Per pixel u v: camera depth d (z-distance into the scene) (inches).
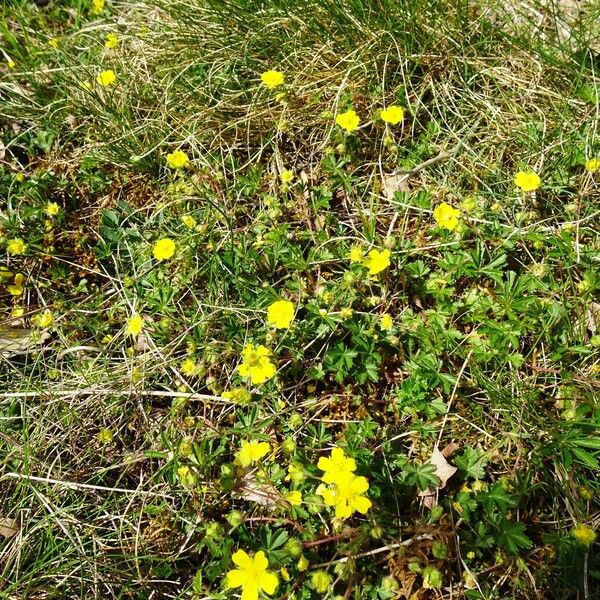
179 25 17.9
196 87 17.0
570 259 12.5
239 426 11.7
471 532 10.1
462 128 15.2
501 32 15.8
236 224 14.9
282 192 14.9
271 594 9.0
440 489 10.9
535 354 12.1
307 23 16.5
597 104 14.4
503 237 13.0
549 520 10.6
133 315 13.7
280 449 11.1
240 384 12.3
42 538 11.5
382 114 14.2
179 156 14.1
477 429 11.4
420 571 9.2
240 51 17.0
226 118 16.6
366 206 14.7
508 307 12.0
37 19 20.9
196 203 15.3
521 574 9.9
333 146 15.6
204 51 17.6
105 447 12.6
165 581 10.7
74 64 18.7
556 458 10.6
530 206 13.8
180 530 11.3
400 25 16.1
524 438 11.1
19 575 11.2
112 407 12.8
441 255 13.5
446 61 16.3
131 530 11.5
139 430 12.7
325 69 16.6
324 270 13.8
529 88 15.7
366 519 10.2
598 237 13.0
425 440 11.5
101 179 16.4
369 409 12.1
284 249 13.6
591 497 10.1
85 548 11.4
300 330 12.5
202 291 14.0
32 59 19.0
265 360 10.7
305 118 16.2
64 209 16.2
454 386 11.8
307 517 10.2
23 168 16.7
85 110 17.4
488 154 15.0
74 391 12.8
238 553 8.5
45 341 14.2
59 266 15.4
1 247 15.4
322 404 12.1
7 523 11.7
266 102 16.4
